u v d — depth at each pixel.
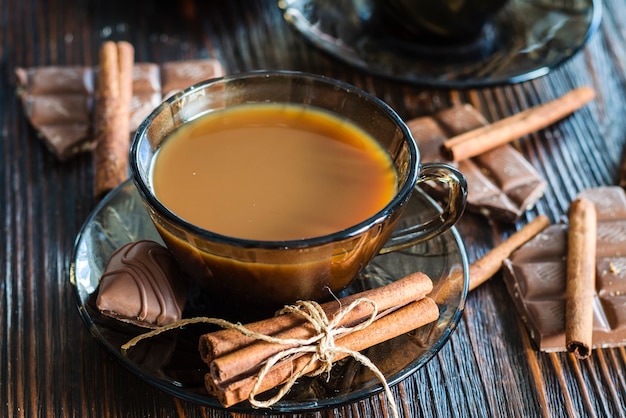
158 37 0.57
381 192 0.40
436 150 0.49
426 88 0.49
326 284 0.38
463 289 0.40
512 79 0.49
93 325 0.38
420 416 0.39
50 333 0.42
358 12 0.54
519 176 0.48
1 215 0.46
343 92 0.41
